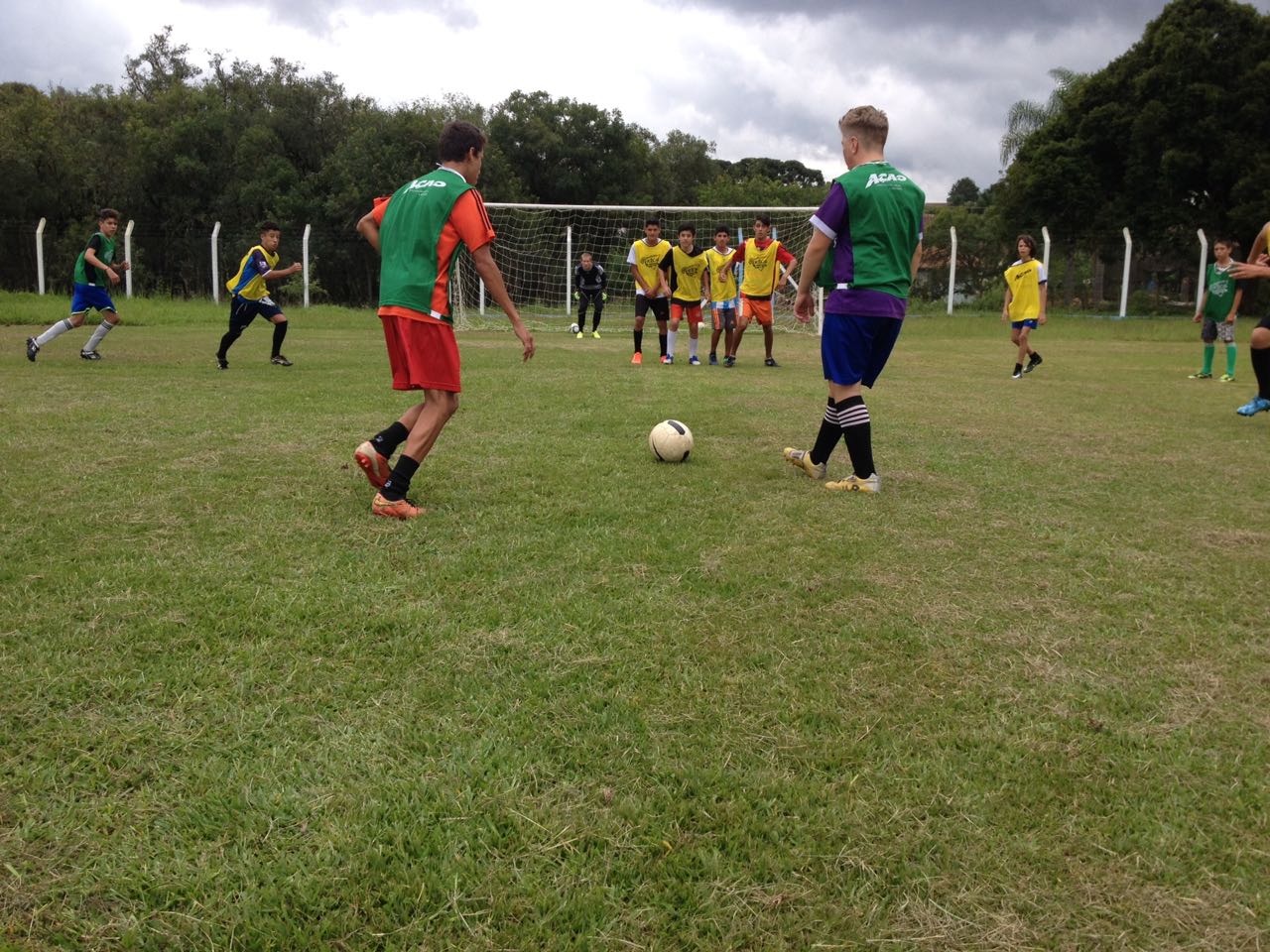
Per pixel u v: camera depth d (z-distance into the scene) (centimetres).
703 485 473
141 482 443
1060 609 308
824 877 173
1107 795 200
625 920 161
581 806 192
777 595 313
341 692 237
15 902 161
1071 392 963
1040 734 225
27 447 520
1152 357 1507
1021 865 177
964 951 155
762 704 237
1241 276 674
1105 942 158
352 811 188
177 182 3088
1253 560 366
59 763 202
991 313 2530
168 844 178
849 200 452
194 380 868
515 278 2627
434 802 192
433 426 400
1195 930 161
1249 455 597
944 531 399
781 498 450
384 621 279
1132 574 345
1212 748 220
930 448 605
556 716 228
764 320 1177
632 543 366
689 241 1176
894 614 299
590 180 3891
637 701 236
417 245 392
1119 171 2919
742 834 184
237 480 453
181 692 234
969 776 206
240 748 210
